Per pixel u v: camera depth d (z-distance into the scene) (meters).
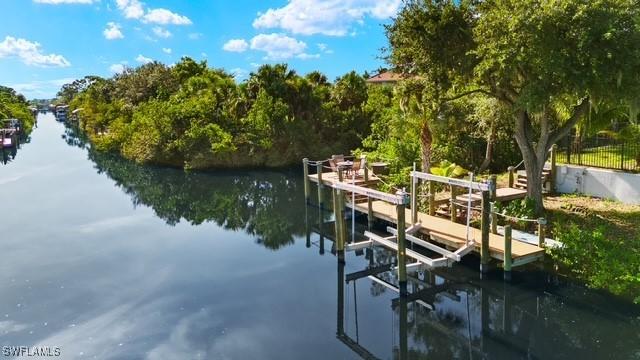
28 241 17.92
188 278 14.12
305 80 37.28
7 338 10.45
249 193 27.70
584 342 9.91
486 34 13.35
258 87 37.03
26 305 12.17
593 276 11.15
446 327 11.12
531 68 13.52
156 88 53.12
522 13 12.33
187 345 10.11
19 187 29.22
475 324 11.25
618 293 10.71
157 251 16.91
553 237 13.83
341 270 14.92
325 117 37.50
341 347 10.06
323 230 20.08
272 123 34.75
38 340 10.35
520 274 12.89
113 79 71.75
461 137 24.20
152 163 36.88
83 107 71.44
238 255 16.52
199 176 32.62
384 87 39.44
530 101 13.05
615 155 18.69
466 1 14.62
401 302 12.45
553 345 9.96
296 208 24.02
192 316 11.52
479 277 13.02
